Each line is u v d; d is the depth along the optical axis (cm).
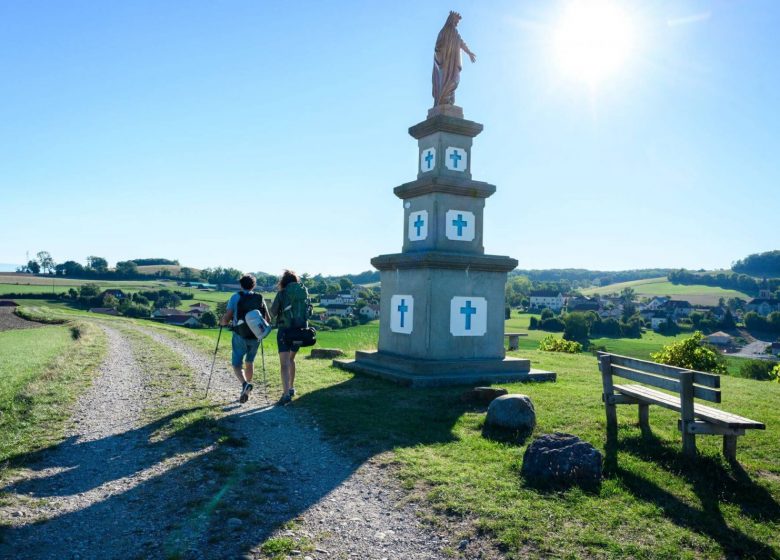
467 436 791
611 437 755
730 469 631
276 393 1085
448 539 500
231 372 1355
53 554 462
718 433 623
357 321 8312
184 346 2086
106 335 2678
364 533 511
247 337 958
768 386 1350
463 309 1282
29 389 1038
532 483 607
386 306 1390
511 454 705
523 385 1170
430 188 1309
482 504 556
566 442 636
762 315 13700
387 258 1339
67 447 735
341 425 837
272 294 10881
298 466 677
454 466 664
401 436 788
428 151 1373
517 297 16838
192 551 466
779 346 10162
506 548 479
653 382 707
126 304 10112
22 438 765
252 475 638
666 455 679
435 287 1251
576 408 920
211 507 550
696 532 505
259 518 532
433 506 560
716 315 13400
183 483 611
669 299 15500
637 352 7806
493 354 1320
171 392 1090
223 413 913
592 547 478
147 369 1403
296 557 463
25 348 2064
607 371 800
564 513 537
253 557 460
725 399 1083
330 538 500
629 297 17700
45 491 591
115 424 850
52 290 12000
